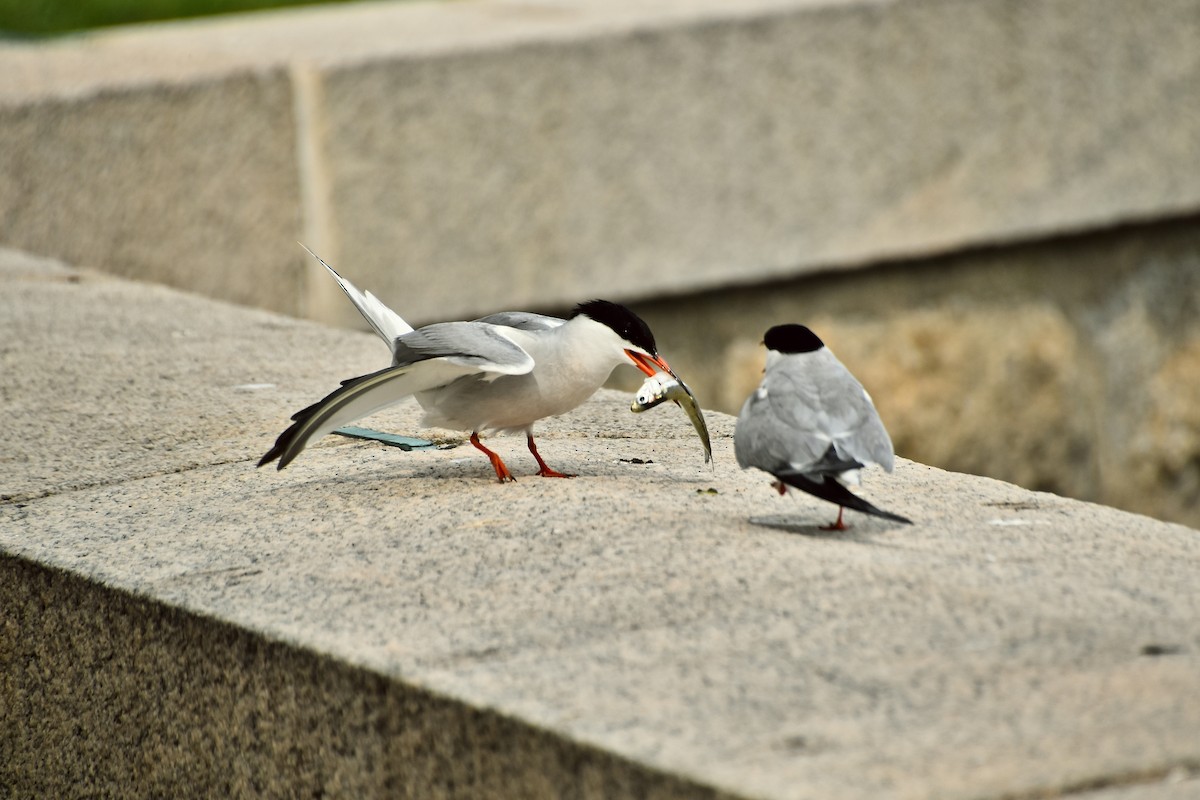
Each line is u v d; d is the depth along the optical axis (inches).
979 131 648.4
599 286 619.2
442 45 589.0
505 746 205.5
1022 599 235.1
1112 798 179.0
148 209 594.2
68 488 330.0
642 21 606.9
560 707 204.7
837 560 253.3
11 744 299.7
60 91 584.4
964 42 639.1
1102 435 698.8
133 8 793.6
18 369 424.2
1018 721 195.2
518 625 233.3
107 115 586.6
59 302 509.4
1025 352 681.0
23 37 743.1
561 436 360.8
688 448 347.6
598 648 222.7
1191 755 186.1
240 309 509.0
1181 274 704.4
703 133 617.6
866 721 196.5
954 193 650.2
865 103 631.8
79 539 293.4
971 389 673.6
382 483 317.1
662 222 620.1
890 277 660.7
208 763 255.8
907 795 178.5
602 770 193.8
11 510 316.5
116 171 591.8
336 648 230.2
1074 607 231.8
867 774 183.2
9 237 593.9
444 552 267.6
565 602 240.4
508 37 596.4
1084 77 657.6
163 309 504.7
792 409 260.2
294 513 299.0
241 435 366.3
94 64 625.3
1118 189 672.4
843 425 258.4
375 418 379.2
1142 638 219.6
